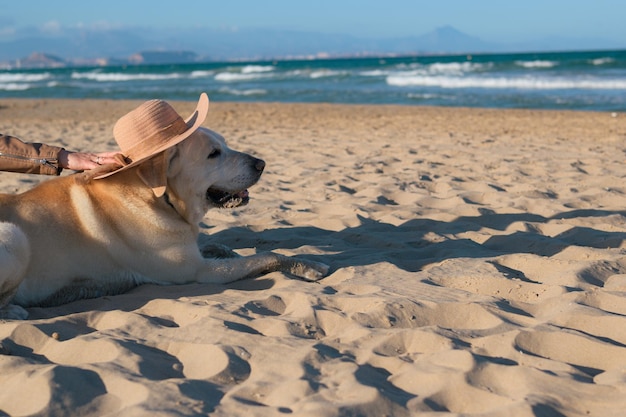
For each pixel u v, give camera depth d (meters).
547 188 6.98
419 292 3.81
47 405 2.60
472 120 15.50
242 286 4.13
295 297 3.78
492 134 12.52
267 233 5.52
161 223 3.94
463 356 2.89
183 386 2.71
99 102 25.28
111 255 3.93
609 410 2.46
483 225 5.59
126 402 2.64
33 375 2.81
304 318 3.43
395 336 3.15
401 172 8.18
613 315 3.31
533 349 3.07
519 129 13.36
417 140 11.73
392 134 12.82
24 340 3.28
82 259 3.85
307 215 6.00
